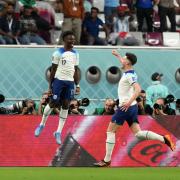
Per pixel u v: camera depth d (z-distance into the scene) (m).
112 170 39.03
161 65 56.59
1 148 43.19
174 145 40.50
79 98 55.41
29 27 58.62
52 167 42.38
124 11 63.19
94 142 43.78
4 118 43.56
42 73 54.78
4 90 54.34
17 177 34.25
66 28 59.53
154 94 52.12
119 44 60.41
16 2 61.84
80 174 36.00
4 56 54.41
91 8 61.12
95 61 55.75
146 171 38.47
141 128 44.25
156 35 62.50
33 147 43.41
